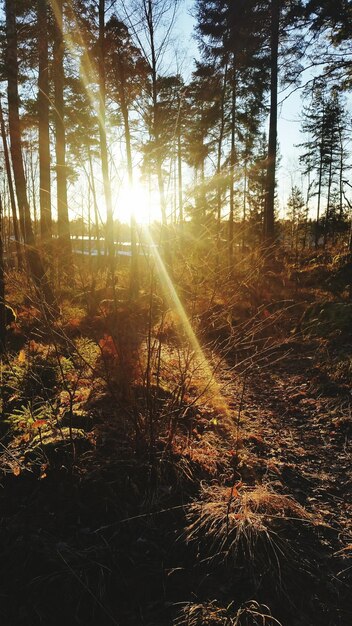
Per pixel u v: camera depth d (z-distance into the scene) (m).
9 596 2.15
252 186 15.77
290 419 4.46
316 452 3.75
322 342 6.72
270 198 12.69
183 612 2.10
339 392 4.82
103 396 4.00
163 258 3.17
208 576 2.32
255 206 20.47
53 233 10.27
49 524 2.55
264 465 3.49
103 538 2.48
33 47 10.82
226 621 2.05
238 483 3.11
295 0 12.20
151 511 2.75
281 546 2.51
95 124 11.64
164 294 3.28
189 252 3.22
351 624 2.08
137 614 2.12
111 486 2.85
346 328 6.88
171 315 3.37
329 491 3.16
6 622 2.04
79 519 2.61
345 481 3.29
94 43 10.85
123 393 3.41
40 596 2.15
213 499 2.91
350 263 11.21
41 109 10.12
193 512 2.80
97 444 3.25
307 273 11.55
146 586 2.26
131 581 2.28
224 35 14.01
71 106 12.30
